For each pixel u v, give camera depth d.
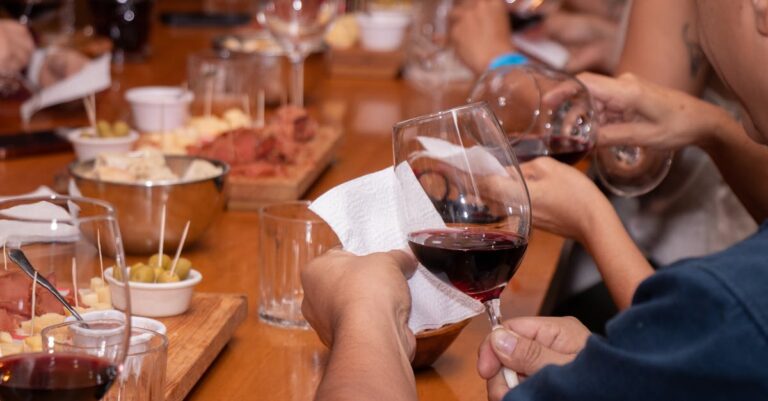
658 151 1.66
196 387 1.14
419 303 1.11
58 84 2.39
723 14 1.03
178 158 1.64
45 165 1.98
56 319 0.91
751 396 0.76
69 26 2.85
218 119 2.24
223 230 1.70
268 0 2.40
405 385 0.89
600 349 0.82
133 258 1.53
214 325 1.22
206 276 1.48
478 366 1.05
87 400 0.88
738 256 0.79
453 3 3.04
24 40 2.52
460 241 1.01
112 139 1.96
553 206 1.38
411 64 3.10
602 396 0.81
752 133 1.14
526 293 1.49
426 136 1.03
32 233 0.90
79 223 0.91
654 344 0.79
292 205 1.39
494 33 2.56
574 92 1.47
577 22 2.98
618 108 1.61
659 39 2.01
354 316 0.95
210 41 3.48
